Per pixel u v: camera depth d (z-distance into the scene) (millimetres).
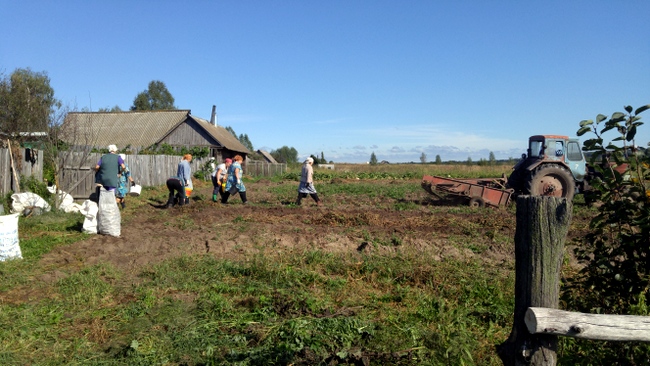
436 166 54906
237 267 6730
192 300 5613
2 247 7090
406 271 6551
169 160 22406
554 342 2916
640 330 2770
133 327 4770
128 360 4145
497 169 47781
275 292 5797
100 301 5547
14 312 5098
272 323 4828
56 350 4336
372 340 4477
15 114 19203
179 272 6613
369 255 7477
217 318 5062
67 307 5320
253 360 4062
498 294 5809
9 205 11203
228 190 14055
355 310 5262
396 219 11484
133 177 19031
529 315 2871
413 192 21047
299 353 4141
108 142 35625
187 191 13672
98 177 11719
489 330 4809
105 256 7527
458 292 5930
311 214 12227
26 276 6352
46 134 13805
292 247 8172
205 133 34875
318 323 4633
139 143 35406
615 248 3775
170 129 35000
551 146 14031
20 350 4297
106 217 9008
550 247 2898
